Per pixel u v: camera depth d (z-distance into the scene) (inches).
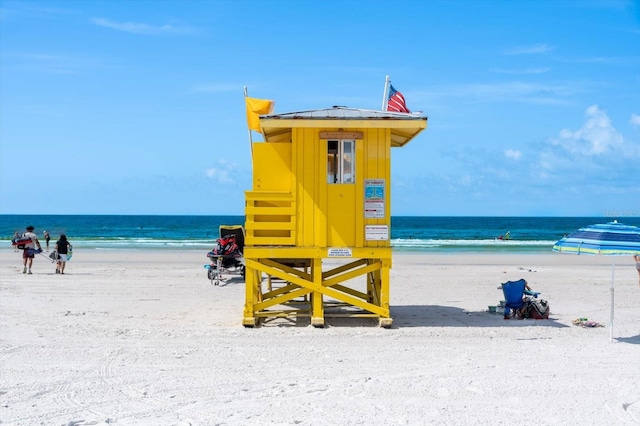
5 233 3058.6
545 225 4493.1
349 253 449.1
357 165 449.7
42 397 275.4
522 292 506.6
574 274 898.7
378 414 252.5
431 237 2849.4
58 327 446.6
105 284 722.8
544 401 271.0
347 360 349.4
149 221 5182.1
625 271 954.7
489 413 254.2
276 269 452.1
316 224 449.4
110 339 406.3
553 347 388.2
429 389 289.0
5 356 355.3
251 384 297.3
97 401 269.4
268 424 240.2
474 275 879.1
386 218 451.8
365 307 458.0
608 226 374.9
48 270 901.2
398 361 347.3
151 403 266.5
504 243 2059.5
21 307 542.0
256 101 510.3
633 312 541.0
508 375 316.2
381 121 434.0
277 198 450.6
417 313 535.8
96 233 2989.7
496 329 451.5
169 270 909.8
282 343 396.8
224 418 247.0
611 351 376.5
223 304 573.6
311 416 249.8
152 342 397.7
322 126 433.1
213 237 2593.5
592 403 267.9
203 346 386.0
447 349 380.8
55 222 4891.7
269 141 526.0
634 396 279.0
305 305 579.2
